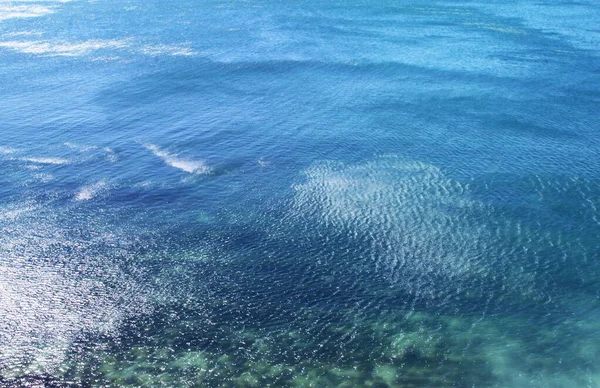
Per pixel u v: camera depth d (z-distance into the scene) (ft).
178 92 267.18
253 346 120.78
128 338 123.13
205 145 212.43
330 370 114.73
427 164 193.67
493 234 157.17
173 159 201.77
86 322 127.65
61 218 166.91
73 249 153.38
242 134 221.05
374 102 250.78
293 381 111.96
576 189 176.55
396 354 118.73
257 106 249.55
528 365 115.34
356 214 167.22
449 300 134.62
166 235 159.33
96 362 116.78
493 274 142.82
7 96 261.85
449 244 153.69
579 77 275.18
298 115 238.48
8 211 169.89
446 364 116.06
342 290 137.59
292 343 121.60
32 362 116.47
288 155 203.62
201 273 143.74
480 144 207.92
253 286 138.92
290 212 169.37
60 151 207.92
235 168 195.42
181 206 173.68
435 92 260.62
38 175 190.70
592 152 199.72
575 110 237.04
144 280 141.49
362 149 206.18
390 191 178.19
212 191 181.37
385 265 146.41
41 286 139.03
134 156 204.23
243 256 150.30
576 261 146.00
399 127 223.92
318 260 148.46
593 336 122.21
